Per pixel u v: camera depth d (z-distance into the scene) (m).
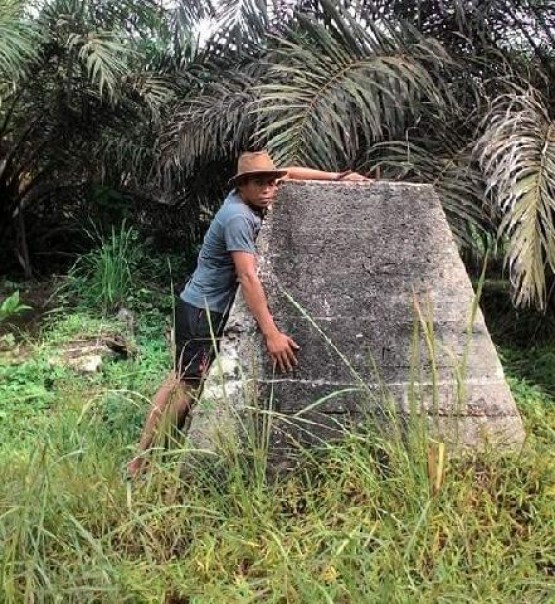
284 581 2.40
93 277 6.68
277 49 5.87
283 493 2.97
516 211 4.17
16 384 4.71
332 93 5.00
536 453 3.11
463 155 5.14
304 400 3.17
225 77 6.30
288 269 3.19
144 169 7.51
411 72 5.13
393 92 5.05
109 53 6.64
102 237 7.23
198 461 3.07
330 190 3.20
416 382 3.18
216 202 7.21
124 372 4.93
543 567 2.62
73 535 2.57
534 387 4.29
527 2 5.98
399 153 5.29
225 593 2.44
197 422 3.12
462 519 2.68
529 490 2.93
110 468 3.00
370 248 3.21
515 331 5.62
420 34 5.46
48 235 8.10
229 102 5.76
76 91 7.37
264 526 2.71
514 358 5.04
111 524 2.75
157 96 7.14
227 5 6.50
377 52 5.44
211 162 6.66
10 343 5.67
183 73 7.14
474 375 3.22
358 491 2.88
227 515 2.85
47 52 7.13
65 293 6.62
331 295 3.20
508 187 4.26
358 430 3.15
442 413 3.17
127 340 5.53
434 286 3.22
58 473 2.89
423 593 2.38
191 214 7.54
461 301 3.23
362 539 2.59
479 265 5.38
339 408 3.16
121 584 2.41
